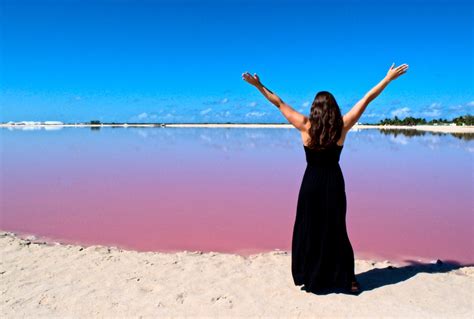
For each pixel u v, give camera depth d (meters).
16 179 10.77
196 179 10.77
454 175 11.10
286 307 3.45
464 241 5.50
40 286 3.86
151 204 7.82
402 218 6.69
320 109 3.56
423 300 3.56
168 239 5.66
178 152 19.06
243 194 8.78
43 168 12.98
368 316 3.29
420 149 19.72
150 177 11.12
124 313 3.36
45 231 6.00
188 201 8.08
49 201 8.07
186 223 6.45
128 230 6.07
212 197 8.47
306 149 3.74
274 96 3.83
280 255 4.83
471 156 15.98
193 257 4.72
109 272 4.21
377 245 5.36
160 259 4.63
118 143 26.61
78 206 7.62
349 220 6.59
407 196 8.40
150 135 40.84
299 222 3.78
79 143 26.59
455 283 3.92
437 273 4.21
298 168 12.83
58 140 30.44
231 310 3.40
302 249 3.76
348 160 14.80
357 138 31.64
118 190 9.25
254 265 4.43
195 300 3.57
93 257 4.67
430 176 10.95
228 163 14.26
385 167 12.78
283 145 24.03
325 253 3.69
